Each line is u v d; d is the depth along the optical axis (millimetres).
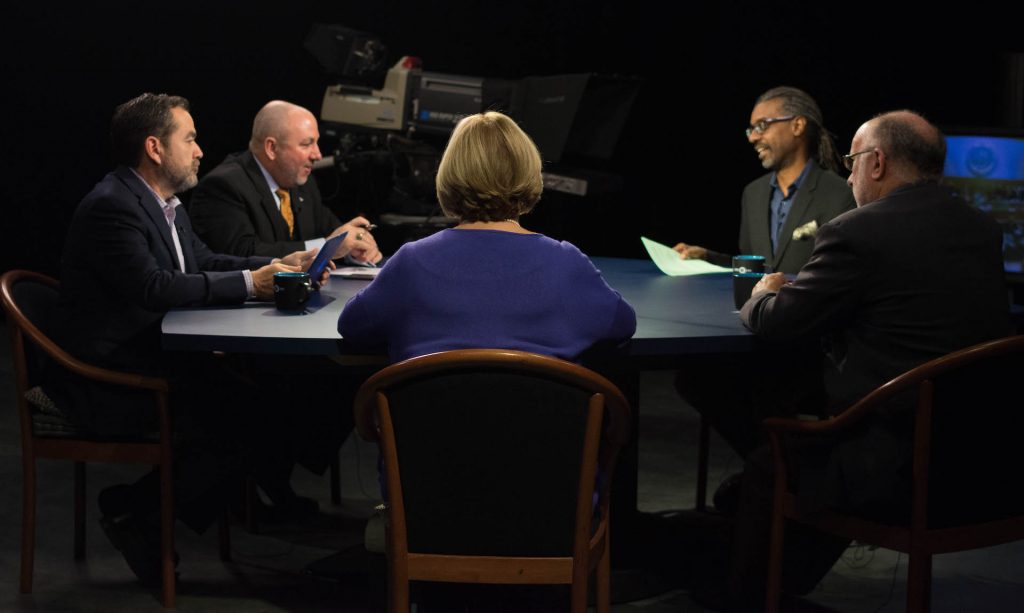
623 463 2893
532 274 1909
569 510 1863
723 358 2613
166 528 2629
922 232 2230
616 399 1844
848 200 3500
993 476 2084
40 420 2662
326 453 3395
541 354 1891
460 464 1839
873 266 2227
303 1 5910
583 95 3857
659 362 2531
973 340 2209
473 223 1973
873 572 3002
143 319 2693
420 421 1824
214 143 6043
